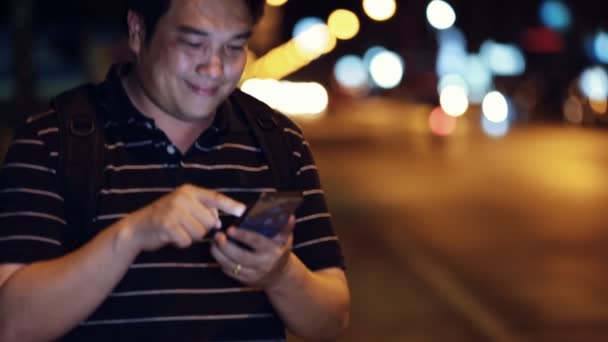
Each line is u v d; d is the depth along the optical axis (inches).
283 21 2333.9
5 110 868.6
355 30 2123.5
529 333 294.0
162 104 97.9
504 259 403.5
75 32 1007.6
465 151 903.7
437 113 908.0
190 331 97.0
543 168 754.8
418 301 332.2
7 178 95.5
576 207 550.3
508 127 1128.2
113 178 98.0
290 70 2148.1
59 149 96.7
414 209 550.3
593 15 1409.9
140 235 86.8
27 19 592.4
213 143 101.9
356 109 1589.6
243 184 101.7
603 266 388.8
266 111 105.8
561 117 1230.3
